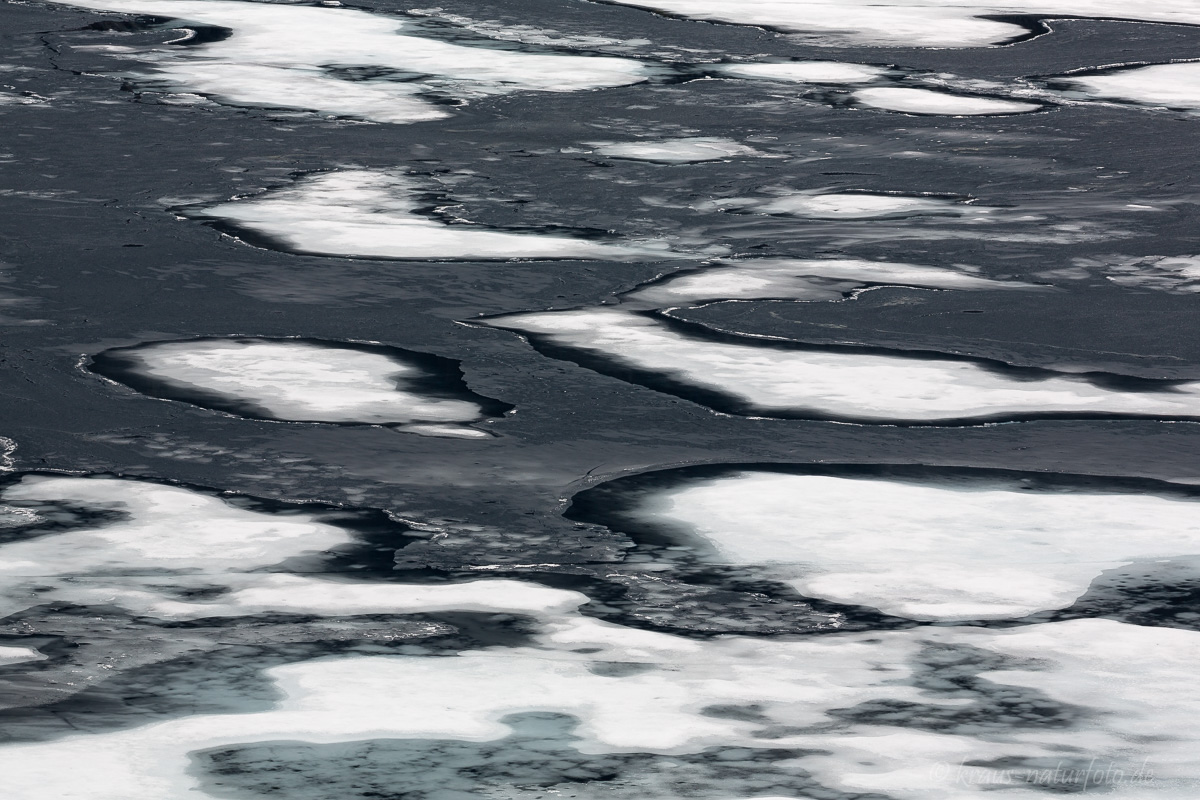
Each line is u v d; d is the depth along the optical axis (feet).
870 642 30.14
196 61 103.04
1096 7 140.15
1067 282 61.87
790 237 67.92
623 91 98.58
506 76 101.71
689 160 82.28
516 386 47.09
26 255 59.98
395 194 72.74
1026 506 38.27
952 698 27.48
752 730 25.90
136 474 38.93
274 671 27.99
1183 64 114.42
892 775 24.23
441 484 38.88
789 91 100.63
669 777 24.06
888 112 95.76
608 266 62.03
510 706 26.66
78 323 51.96
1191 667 29.12
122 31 112.68
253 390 45.80
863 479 40.01
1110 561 34.78
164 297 55.36
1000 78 107.45
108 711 26.11
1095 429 44.73
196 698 26.71
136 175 74.28
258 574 32.89
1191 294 60.54
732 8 132.36
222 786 23.39
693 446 42.27
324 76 99.86
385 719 25.95
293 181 74.49
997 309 57.57
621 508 37.60
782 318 55.57
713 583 33.14
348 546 34.76
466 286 58.29
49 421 42.63
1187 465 41.83
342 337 51.52
